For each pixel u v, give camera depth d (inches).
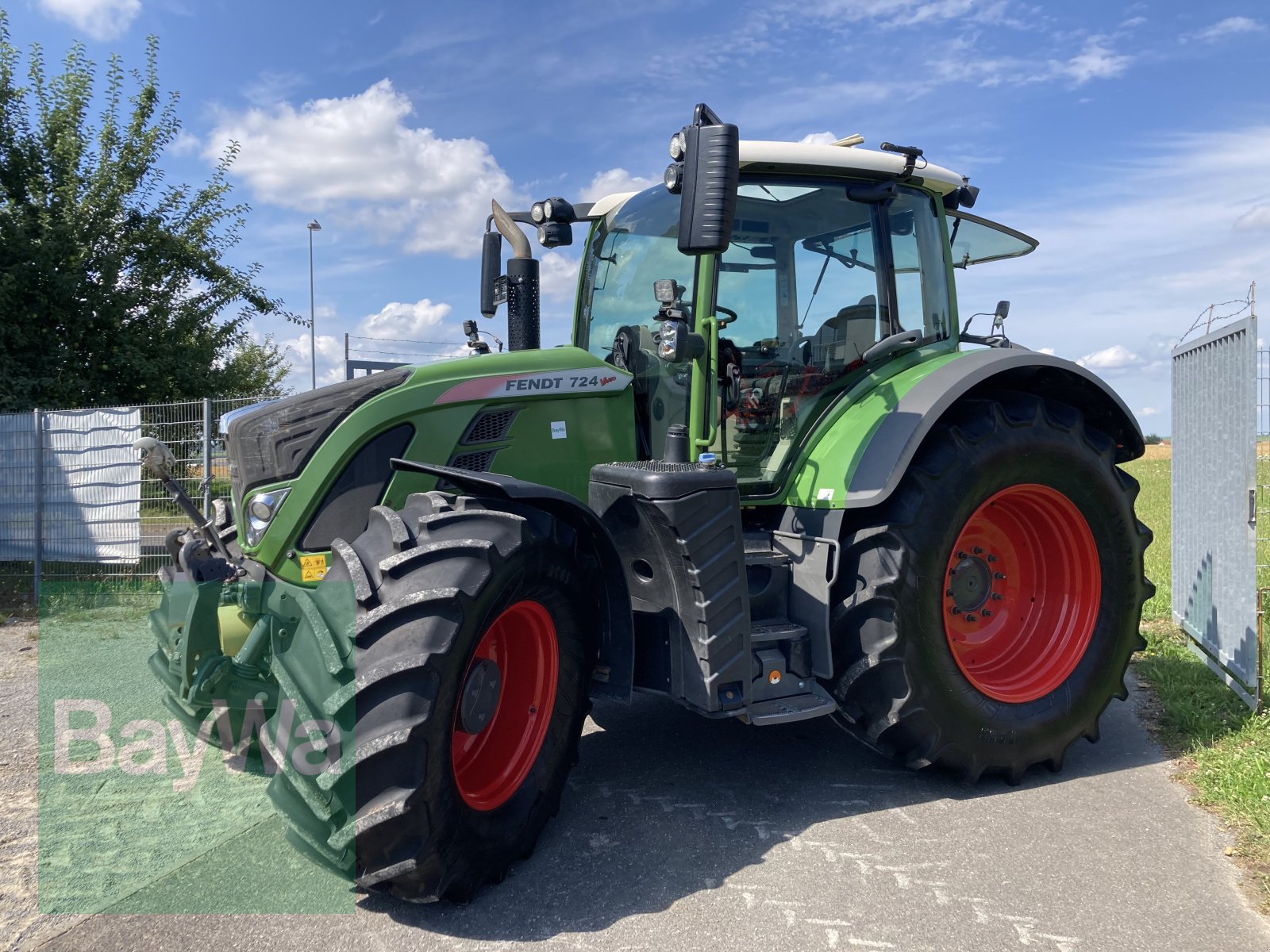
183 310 448.5
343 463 113.8
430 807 90.4
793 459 141.0
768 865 106.9
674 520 109.4
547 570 103.3
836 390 145.6
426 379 120.0
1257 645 153.6
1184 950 89.5
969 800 126.0
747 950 90.0
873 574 123.9
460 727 99.4
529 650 109.8
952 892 100.5
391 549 97.6
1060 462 137.3
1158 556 299.3
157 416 296.2
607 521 118.3
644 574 118.3
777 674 123.6
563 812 121.9
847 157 139.9
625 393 135.4
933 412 127.5
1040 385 146.3
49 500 303.0
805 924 94.2
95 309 401.1
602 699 171.0
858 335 147.7
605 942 91.5
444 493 107.5
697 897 99.7
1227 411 167.3
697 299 130.0
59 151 400.5
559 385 128.5
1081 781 132.6
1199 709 157.1
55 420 301.4
